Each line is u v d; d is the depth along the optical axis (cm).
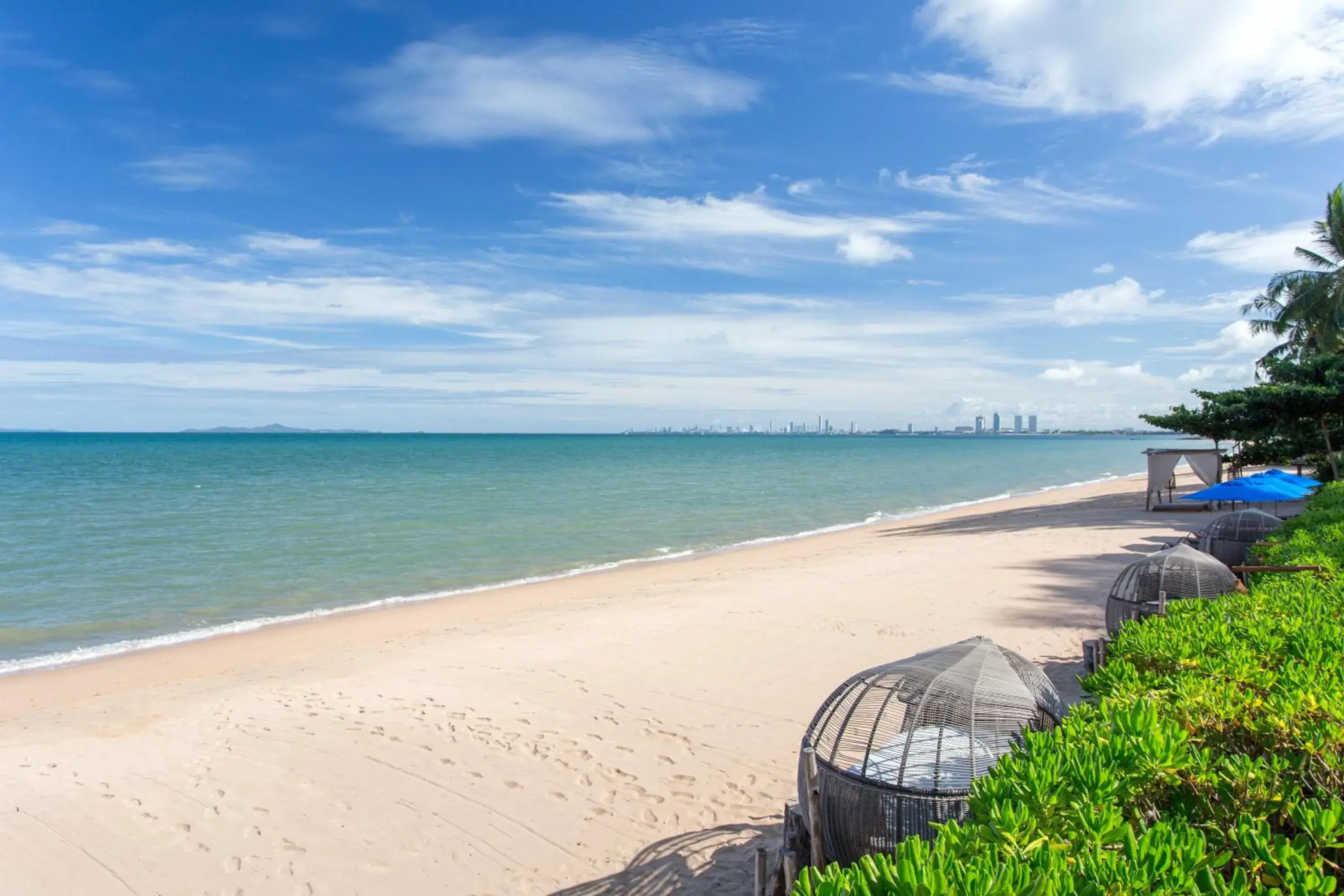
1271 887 256
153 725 955
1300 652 502
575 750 843
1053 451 15612
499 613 1598
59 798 760
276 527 2969
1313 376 2530
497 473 6506
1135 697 423
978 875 220
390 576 2100
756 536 2841
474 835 681
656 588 1791
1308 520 1228
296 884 620
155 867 645
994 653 557
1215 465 2944
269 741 883
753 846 647
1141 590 901
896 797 459
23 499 4025
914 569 1814
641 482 5512
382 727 914
